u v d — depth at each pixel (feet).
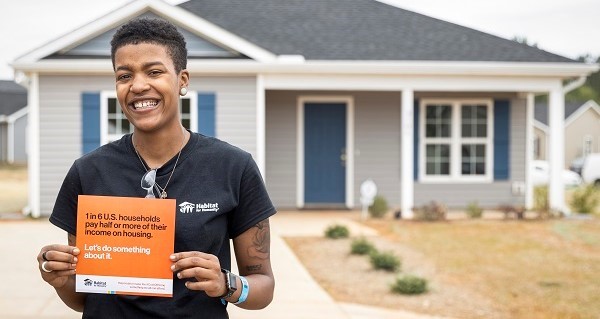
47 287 19.99
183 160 6.47
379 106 44.24
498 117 44.96
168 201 6.07
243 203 6.63
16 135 111.34
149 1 35.83
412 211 38.91
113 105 36.81
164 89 6.30
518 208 39.60
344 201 44.39
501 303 20.20
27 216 36.81
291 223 36.81
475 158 45.16
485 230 34.27
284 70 37.47
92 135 36.63
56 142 36.50
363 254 27.40
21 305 17.79
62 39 35.60
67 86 36.45
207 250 6.32
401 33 44.42
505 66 38.34
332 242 30.35
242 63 36.88
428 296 20.90
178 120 6.58
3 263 23.62
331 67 37.70
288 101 43.50
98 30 36.09
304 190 44.09
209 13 46.32
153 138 6.45
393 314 18.44
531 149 45.24
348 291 21.52
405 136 38.99
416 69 38.17
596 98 223.92
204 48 37.50
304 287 21.08
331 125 44.09
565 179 82.12
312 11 47.47
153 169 6.44
